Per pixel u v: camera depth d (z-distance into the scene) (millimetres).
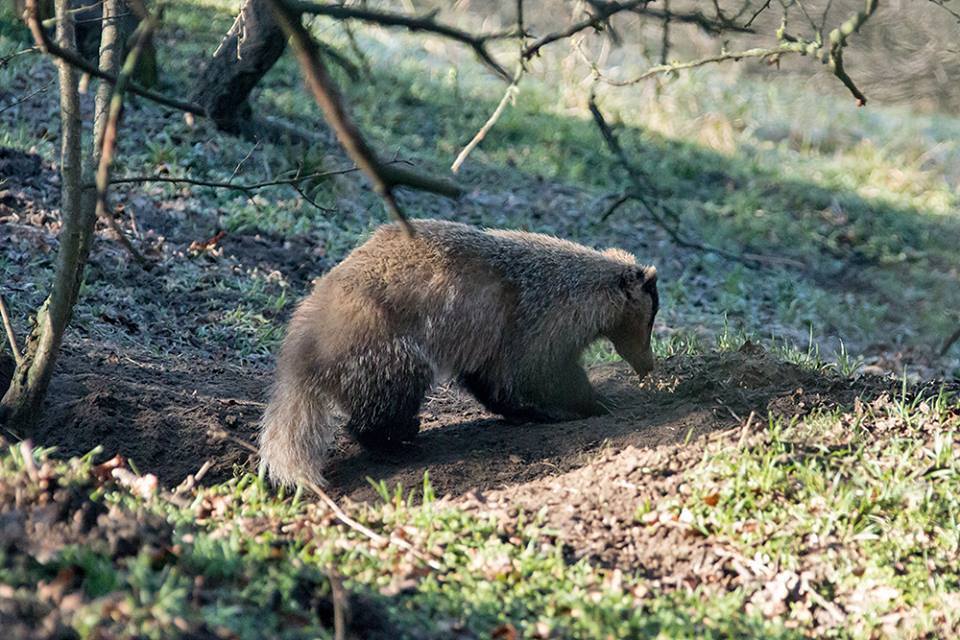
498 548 8781
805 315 22594
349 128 5738
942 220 30891
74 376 12547
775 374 12180
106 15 10297
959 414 10930
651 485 9812
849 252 27844
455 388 14594
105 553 7133
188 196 19609
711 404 11516
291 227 19906
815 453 10156
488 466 11141
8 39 24391
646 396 12664
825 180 32438
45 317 10750
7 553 6918
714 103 36906
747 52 10250
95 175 10234
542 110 32125
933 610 8641
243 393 13531
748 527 9289
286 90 27094
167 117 22547
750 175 31594
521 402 12273
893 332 22797
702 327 20188
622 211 26391
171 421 11891
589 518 9461
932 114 40125
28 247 15914
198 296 16516
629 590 8555
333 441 12156
